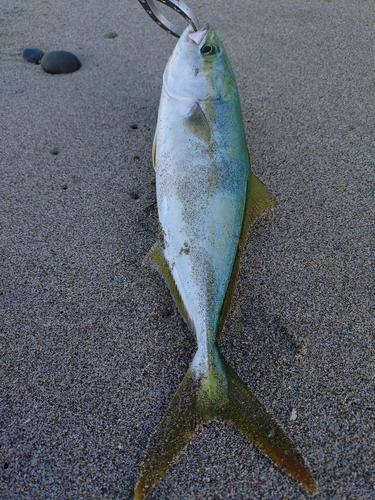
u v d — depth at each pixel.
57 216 0.43
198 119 0.38
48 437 0.29
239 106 0.41
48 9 0.78
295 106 0.55
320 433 0.29
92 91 0.59
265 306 0.36
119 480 0.28
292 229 0.42
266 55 0.65
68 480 0.28
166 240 0.37
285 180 0.46
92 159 0.49
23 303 0.36
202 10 0.76
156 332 0.35
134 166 0.48
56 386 0.32
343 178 0.46
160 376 0.32
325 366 0.33
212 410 0.29
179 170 0.37
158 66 0.63
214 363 0.31
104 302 0.36
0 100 0.57
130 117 0.54
